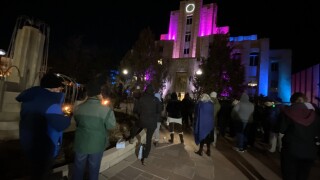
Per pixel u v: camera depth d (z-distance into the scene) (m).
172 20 40.53
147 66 25.52
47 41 8.24
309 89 25.33
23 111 2.46
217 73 21.59
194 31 37.41
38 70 7.89
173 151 6.45
